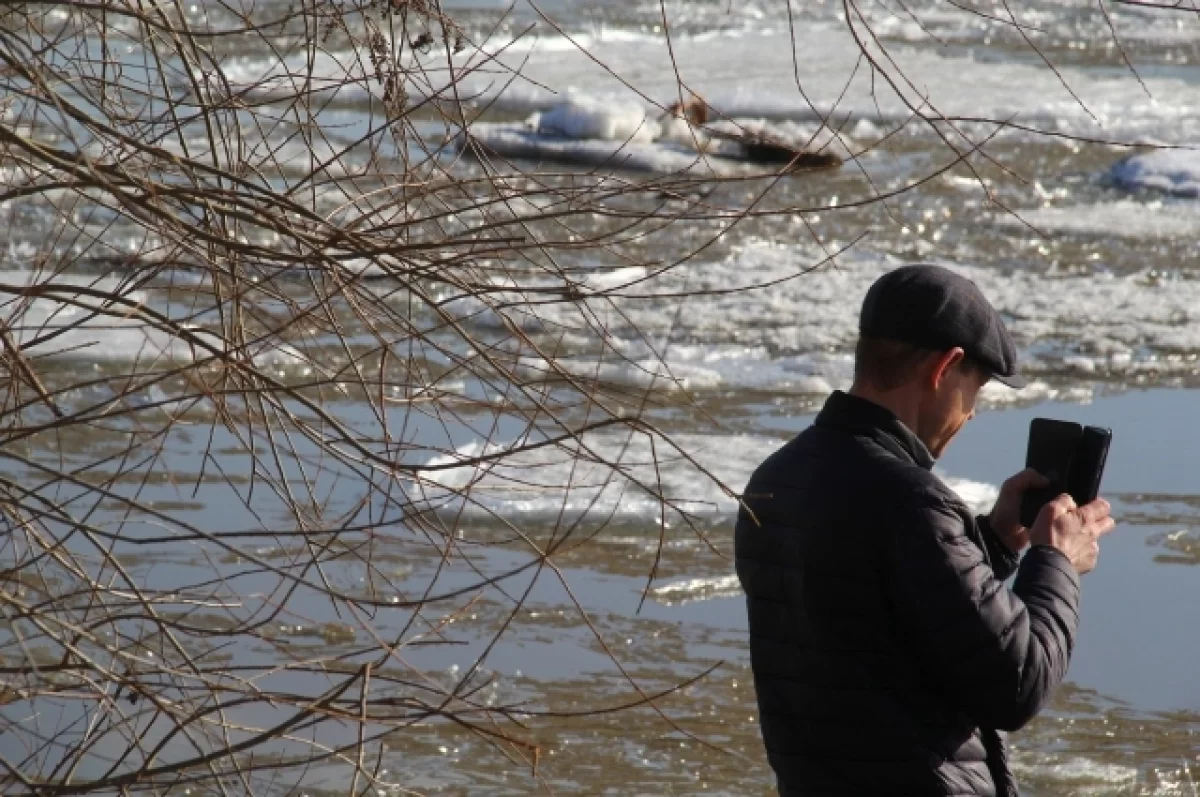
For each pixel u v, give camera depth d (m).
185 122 14.47
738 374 40.62
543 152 64.62
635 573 28.28
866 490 12.16
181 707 13.89
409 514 13.27
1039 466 13.80
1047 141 73.75
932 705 12.18
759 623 12.81
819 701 12.30
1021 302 48.91
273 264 13.34
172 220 11.83
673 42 95.69
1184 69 95.19
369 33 15.61
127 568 26.23
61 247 39.75
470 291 12.89
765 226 56.09
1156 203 63.47
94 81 14.82
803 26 103.69
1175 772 22.19
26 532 13.84
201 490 30.31
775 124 72.12
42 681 13.33
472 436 33.38
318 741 21.52
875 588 12.09
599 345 41.34
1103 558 29.91
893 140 72.25
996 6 111.00
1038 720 23.69
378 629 25.22
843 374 41.25
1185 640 26.56
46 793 12.34
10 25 14.42
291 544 27.84
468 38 16.27
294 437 33.38
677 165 62.88
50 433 32.44
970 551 11.98
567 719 22.98
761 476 12.97
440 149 15.17
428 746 21.86
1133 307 48.84
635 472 32.41
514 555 28.53
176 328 12.26
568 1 105.06
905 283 12.75
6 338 12.89
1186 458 35.72
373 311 18.75
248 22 14.68
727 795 21.12
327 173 14.16
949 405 12.82
